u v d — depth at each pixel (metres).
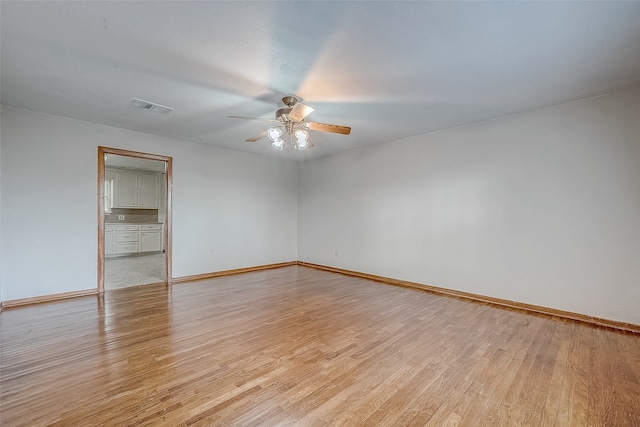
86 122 3.89
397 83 2.71
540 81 2.69
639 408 1.69
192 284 4.57
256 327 2.83
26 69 2.47
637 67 2.44
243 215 5.65
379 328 2.83
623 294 2.92
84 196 3.90
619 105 2.93
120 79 2.65
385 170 4.95
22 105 3.34
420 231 4.48
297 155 6.00
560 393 1.83
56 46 2.12
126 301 3.64
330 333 2.70
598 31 1.95
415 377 1.99
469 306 3.57
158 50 2.18
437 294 4.11
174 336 2.61
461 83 2.72
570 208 3.21
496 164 3.72
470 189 3.96
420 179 4.48
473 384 1.92
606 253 3.02
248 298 3.81
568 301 3.22
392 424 1.55
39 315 3.11
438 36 2.00
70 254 3.80
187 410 1.64
